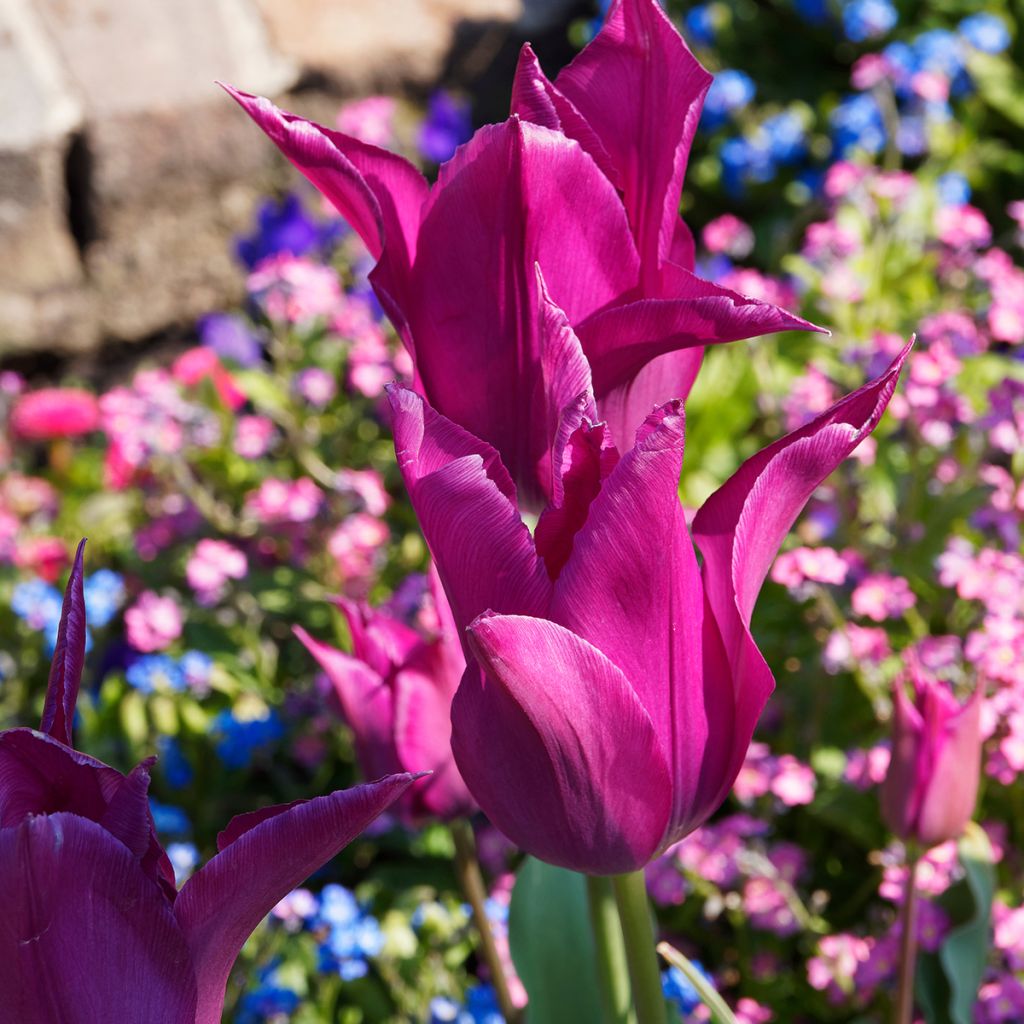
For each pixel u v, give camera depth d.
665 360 0.42
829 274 1.29
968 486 1.05
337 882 1.10
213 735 1.13
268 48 1.77
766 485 0.41
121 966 0.37
